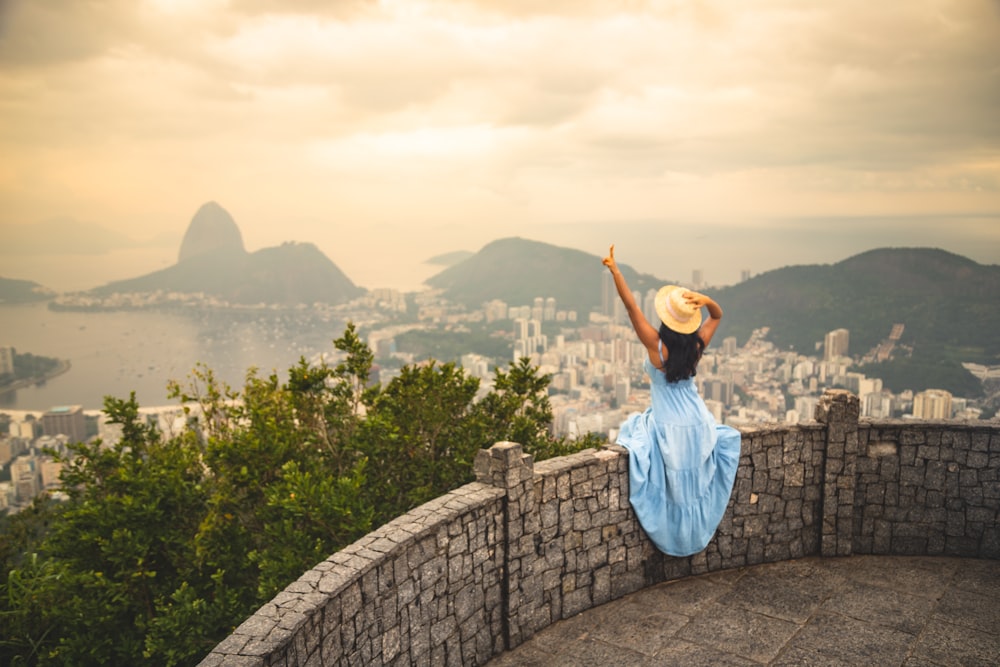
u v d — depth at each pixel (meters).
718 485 5.49
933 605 5.12
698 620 5.04
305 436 9.67
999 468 5.70
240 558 8.49
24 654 7.90
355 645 3.76
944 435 5.76
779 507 5.81
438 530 4.33
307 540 7.75
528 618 4.94
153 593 8.30
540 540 4.97
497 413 10.70
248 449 8.76
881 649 4.62
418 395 9.95
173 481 8.71
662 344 5.27
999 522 5.73
